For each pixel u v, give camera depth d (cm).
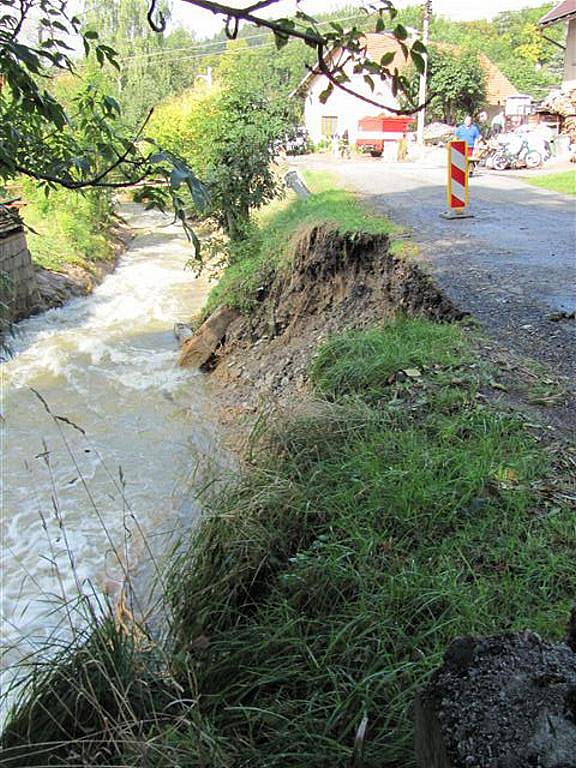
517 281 767
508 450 416
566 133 2586
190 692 295
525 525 347
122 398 1035
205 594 351
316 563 337
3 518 712
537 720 124
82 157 205
